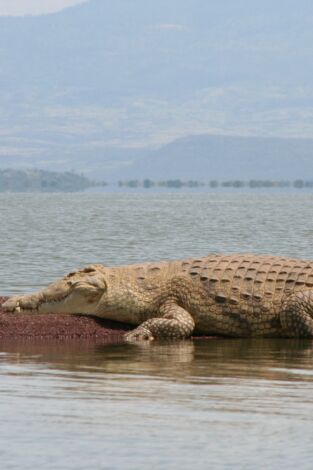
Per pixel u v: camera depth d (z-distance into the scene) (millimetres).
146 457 30516
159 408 36094
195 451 31094
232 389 39500
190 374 42750
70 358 46625
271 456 30688
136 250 108312
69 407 36156
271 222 175000
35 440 32031
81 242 120750
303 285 54750
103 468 29516
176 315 54531
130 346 51094
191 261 56812
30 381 40656
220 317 55000
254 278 55344
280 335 55000
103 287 55969
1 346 49781
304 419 34750
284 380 41562
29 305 57062
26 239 126375
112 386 39844
